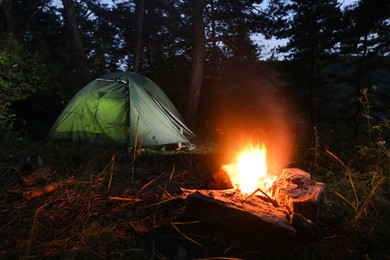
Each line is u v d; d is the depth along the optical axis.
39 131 10.42
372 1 12.57
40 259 2.16
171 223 2.67
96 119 7.73
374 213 2.96
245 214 2.54
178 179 4.19
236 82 18.20
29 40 16.16
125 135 7.53
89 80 13.15
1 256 2.17
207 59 18.33
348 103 14.77
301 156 5.21
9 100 10.27
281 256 2.41
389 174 3.81
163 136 7.88
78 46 14.60
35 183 3.80
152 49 19.92
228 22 17.86
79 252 2.26
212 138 11.40
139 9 17.70
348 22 13.52
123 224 2.75
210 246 2.51
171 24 19.30
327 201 3.13
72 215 2.83
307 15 13.73
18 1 21.14
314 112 14.62
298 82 14.82
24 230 2.54
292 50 14.63
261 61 17.56
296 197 2.80
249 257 2.39
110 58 22.95
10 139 7.24
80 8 22.31
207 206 2.67
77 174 4.16
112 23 23.36
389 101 13.71
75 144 7.23
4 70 10.05
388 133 6.35
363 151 4.48
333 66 16.62
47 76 11.57
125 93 7.91
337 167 4.62
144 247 2.45
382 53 13.80
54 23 22.11
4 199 3.18
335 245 2.53
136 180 4.03
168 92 17.23
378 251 2.41
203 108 17.67
